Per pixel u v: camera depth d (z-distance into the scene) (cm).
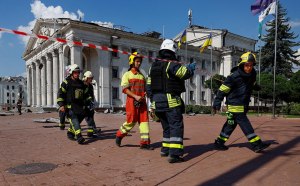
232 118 545
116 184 369
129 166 459
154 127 1089
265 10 1758
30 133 929
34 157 542
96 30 3762
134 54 603
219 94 538
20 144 700
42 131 987
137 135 817
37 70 5169
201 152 547
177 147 470
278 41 4609
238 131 870
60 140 757
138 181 379
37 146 666
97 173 423
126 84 592
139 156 530
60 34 3869
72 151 595
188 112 3102
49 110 4159
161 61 496
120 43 4044
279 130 934
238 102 534
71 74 720
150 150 584
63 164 482
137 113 602
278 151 544
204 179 376
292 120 1539
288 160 469
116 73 4034
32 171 439
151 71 512
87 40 3722
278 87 3138
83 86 718
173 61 482
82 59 3881
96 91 3872
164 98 483
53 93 4353
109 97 3906
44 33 4541
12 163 495
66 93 718
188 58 4881
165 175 402
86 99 727
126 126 613
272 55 4588
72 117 700
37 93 5178
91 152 579
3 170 450
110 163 482
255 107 4419
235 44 5638
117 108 3981
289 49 4634
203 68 5100
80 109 698
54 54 4238
